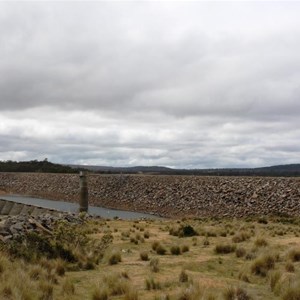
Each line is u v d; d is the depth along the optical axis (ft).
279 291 32.19
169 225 103.71
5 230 58.44
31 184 485.56
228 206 242.99
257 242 59.26
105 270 44.32
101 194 358.64
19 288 30.63
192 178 298.97
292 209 208.54
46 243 49.75
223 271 43.24
